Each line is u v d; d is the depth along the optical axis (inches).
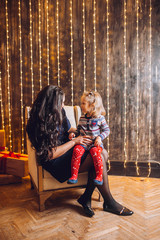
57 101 58.2
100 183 59.6
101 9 102.4
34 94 112.1
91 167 64.8
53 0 105.9
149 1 98.4
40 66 110.1
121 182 94.0
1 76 113.8
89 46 104.9
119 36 102.0
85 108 70.5
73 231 54.9
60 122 59.5
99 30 103.5
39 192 64.7
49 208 68.0
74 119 89.8
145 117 102.7
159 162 101.7
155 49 99.7
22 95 113.0
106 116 105.6
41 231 54.7
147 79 101.3
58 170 62.0
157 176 101.0
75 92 107.7
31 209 67.2
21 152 114.8
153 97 101.5
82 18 104.3
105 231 55.0
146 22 99.5
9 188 85.6
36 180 67.5
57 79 109.0
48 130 57.2
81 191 83.4
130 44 101.4
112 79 104.0
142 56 100.9
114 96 104.4
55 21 106.7
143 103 102.4
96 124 69.9
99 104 71.3
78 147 63.1
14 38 111.3
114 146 106.0
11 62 112.6
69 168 63.1
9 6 110.0
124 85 103.3
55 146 58.1
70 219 61.0
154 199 75.3
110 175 104.8
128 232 54.7
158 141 102.3
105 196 64.7
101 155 64.7
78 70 106.7
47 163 61.6
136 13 99.9
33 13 108.4
